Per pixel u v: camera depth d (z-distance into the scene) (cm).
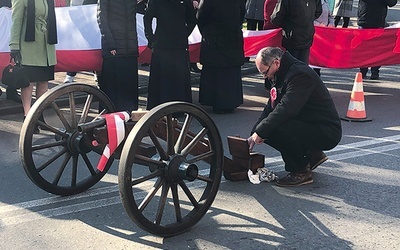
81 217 394
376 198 432
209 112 744
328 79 1003
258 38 788
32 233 368
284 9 745
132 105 673
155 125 371
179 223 362
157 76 675
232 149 470
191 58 779
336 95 858
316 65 830
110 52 645
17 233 368
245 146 454
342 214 401
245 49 787
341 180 473
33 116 398
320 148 452
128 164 328
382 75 1050
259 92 888
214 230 373
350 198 432
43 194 438
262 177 468
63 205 416
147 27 658
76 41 693
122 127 373
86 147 416
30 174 403
